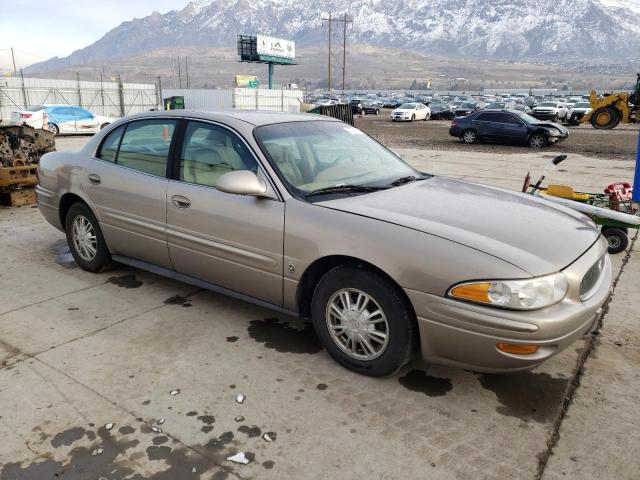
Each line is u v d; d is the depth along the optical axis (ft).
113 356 11.21
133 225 13.73
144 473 8.00
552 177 37.14
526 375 10.71
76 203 15.42
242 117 12.43
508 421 9.28
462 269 8.92
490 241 9.33
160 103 166.40
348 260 10.30
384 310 9.84
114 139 14.42
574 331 9.09
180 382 10.28
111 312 13.32
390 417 9.32
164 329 12.44
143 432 8.87
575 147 63.26
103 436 8.77
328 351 10.98
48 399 9.69
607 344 12.03
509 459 8.35
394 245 9.47
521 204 11.59
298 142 12.27
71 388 10.03
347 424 9.12
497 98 272.10
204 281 12.93
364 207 10.47
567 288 9.07
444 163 45.68
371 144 13.99
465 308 8.88
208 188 12.07
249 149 11.51
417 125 111.65
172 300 14.06
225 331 12.39
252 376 10.53
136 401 9.67
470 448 8.58
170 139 12.98
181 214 12.50
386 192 11.49
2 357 11.12
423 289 9.23
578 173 39.40
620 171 40.70
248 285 11.80
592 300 9.57
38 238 19.72
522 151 57.93
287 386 10.20
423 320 9.34
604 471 8.13
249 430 8.95
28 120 70.13
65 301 13.96
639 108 94.89
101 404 9.57
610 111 97.19
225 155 11.92
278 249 10.90
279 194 10.97
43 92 138.92
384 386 10.26
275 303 11.57
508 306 8.66
